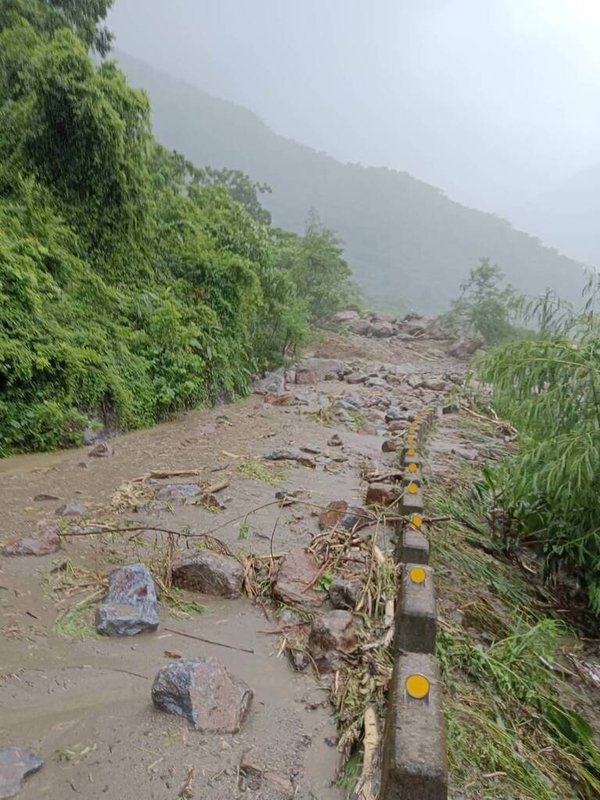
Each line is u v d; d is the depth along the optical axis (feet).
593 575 14.57
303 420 30.68
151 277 30.63
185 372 28.37
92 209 27.14
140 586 9.85
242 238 40.86
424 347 78.28
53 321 21.53
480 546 16.58
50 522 13.14
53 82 25.05
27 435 19.43
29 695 7.41
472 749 7.51
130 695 7.64
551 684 11.03
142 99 29.66
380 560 11.77
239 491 17.04
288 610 10.22
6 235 21.79
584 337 14.60
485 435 32.01
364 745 6.86
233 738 7.03
